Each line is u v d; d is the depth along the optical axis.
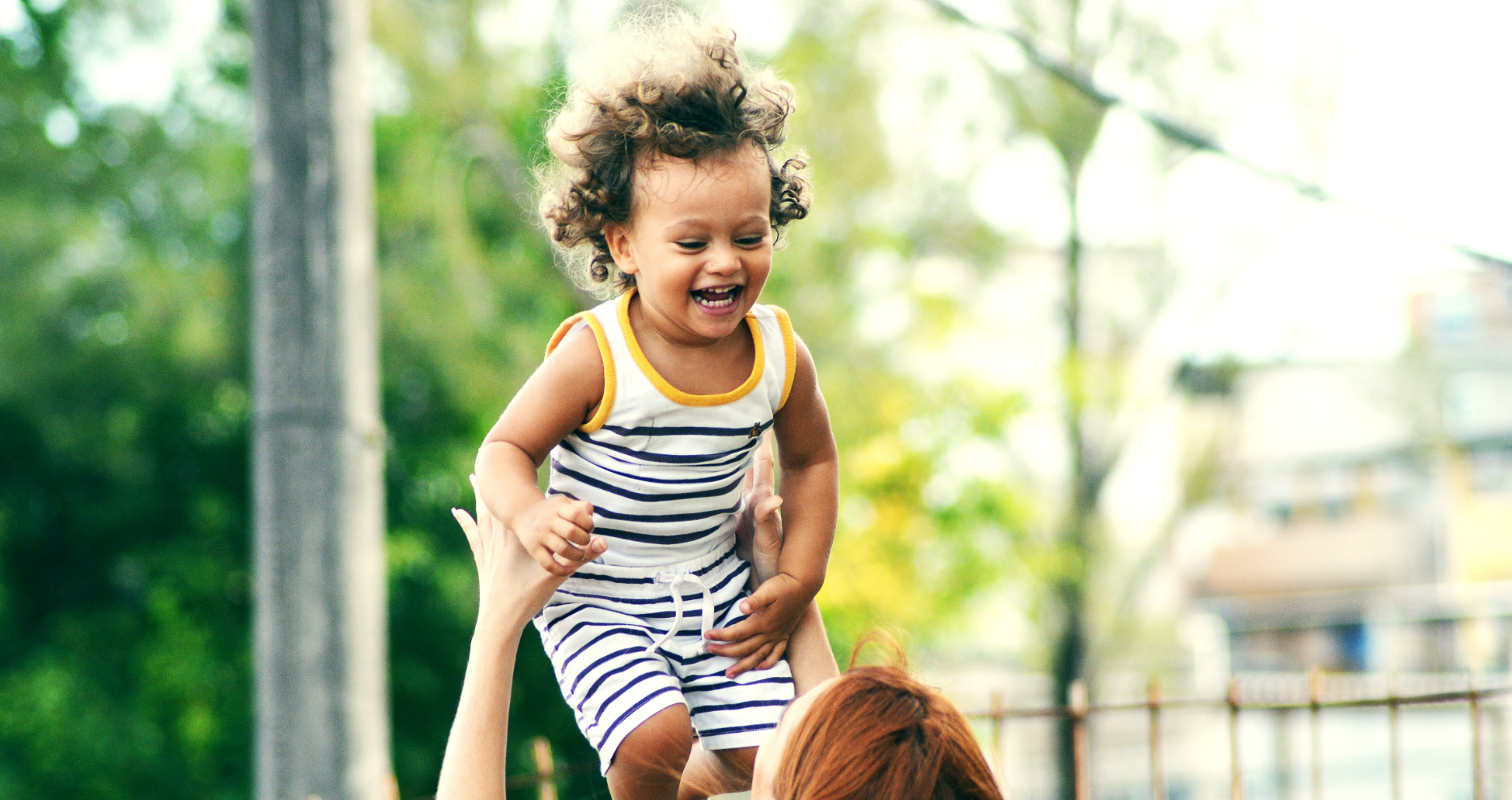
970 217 14.31
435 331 12.64
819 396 2.36
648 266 2.08
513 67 11.79
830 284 13.70
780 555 2.34
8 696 13.01
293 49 4.83
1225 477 16.39
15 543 13.94
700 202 2.04
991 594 14.99
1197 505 16.17
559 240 2.25
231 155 14.03
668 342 2.19
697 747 2.36
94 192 14.01
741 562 2.40
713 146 2.05
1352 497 26.94
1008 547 14.38
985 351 14.65
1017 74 13.61
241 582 13.81
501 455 2.12
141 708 13.20
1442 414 16.48
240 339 13.70
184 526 14.15
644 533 2.27
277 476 4.71
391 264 12.91
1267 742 17.55
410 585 12.79
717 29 2.20
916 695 1.67
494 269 12.98
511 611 2.05
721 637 2.25
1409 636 25.66
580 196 2.12
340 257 4.82
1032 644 16.17
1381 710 17.39
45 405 13.45
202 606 13.67
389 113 13.05
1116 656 16.11
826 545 2.35
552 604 2.32
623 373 2.15
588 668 2.21
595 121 2.09
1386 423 25.92
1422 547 25.95
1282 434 27.28
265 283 4.79
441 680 12.90
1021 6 13.65
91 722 12.86
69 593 14.20
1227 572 28.88
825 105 13.52
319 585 4.68
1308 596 27.03
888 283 14.02
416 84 12.10
